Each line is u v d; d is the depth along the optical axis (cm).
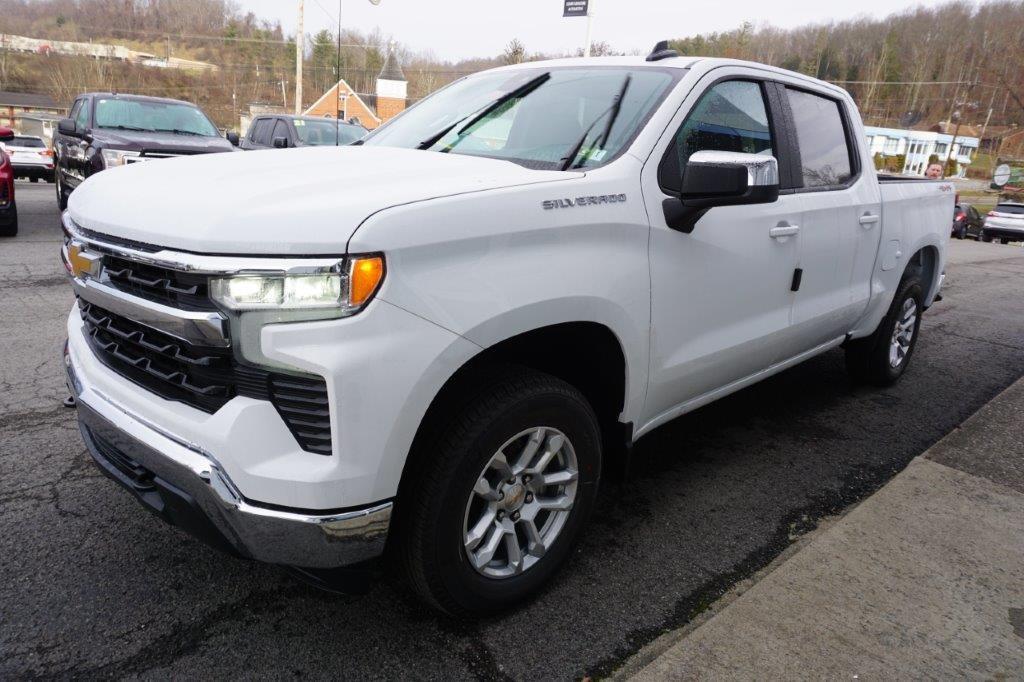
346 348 183
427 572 215
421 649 225
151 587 250
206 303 188
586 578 265
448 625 237
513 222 213
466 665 219
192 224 188
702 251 281
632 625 240
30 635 225
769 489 343
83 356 242
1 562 259
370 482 193
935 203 496
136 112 1082
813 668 216
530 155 275
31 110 7300
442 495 210
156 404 206
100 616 235
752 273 312
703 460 373
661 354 274
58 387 425
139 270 204
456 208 201
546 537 250
